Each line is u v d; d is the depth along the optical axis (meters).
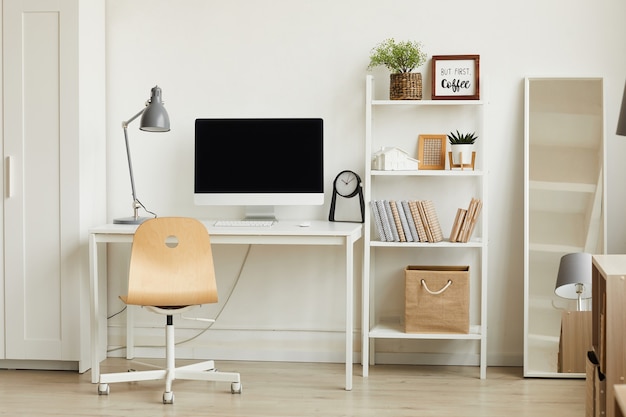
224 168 4.11
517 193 4.15
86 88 4.05
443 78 4.09
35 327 4.03
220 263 4.35
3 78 3.99
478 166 4.16
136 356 4.38
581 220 4.01
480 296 4.19
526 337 4.00
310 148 4.08
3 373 4.02
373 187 4.21
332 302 4.30
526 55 4.11
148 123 3.82
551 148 4.05
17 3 3.96
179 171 4.33
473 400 3.54
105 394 3.61
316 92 4.24
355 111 4.22
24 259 4.02
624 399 1.38
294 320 4.32
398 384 3.81
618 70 4.06
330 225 3.96
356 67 4.21
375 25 4.19
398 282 4.23
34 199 4.00
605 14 4.06
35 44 3.97
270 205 4.17
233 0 4.27
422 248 4.21
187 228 3.62
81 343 4.01
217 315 4.36
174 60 4.31
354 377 3.95
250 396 3.59
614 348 2.36
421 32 4.17
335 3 4.21
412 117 4.19
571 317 3.94
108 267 4.39
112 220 4.36
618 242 4.06
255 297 4.34
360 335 4.28
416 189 4.20
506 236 4.17
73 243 3.99
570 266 3.73
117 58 4.32
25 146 3.99
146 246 3.60
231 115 4.29
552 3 4.09
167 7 4.30
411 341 4.24
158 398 3.56
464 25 4.14
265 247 4.32
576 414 3.32
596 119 4.03
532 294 4.02
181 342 4.36
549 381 3.90
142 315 4.39
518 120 4.13
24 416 3.28
